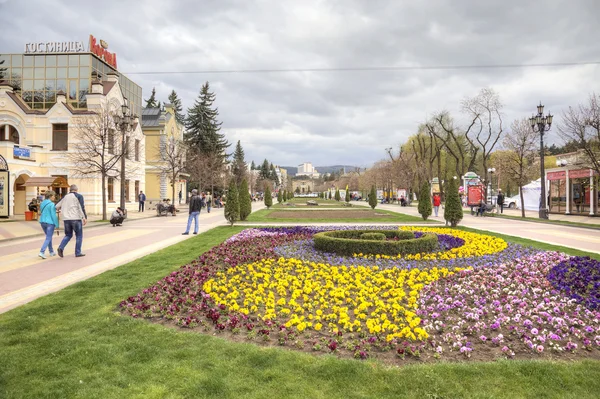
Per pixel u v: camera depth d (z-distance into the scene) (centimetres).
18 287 769
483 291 742
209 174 4912
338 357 442
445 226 2055
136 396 357
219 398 356
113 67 4031
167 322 559
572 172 3192
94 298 664
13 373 398
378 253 1093
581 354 467
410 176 6159
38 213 2444
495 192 6719
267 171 14288
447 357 452
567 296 705
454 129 5575
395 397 359
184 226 2155
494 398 358
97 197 3125
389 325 521
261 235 1524
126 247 1327
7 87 3206
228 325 534
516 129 3912
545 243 1395
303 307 631
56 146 3167
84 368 410
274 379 388
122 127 2619
